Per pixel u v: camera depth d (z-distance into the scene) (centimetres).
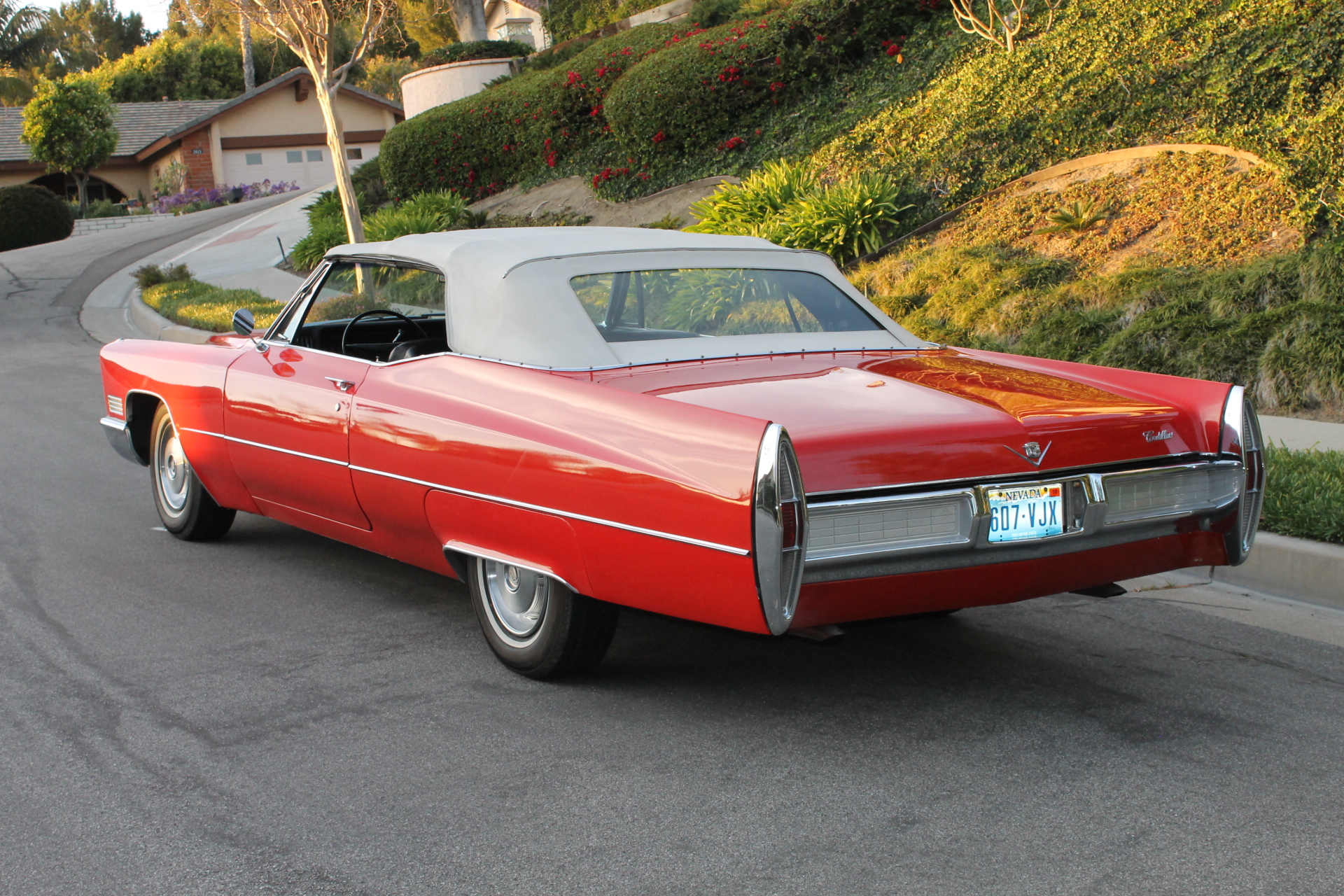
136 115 4634
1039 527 333
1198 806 300
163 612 467
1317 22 1111
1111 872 267
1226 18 1205
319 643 430
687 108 1662
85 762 328
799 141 1540
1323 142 986
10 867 272
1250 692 383
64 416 948
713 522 304
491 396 376
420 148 2142
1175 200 1044
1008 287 998
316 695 379
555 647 373
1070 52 1320
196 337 1385
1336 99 1037
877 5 1600
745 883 263
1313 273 838
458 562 405
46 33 6894
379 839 284
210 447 511
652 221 1584
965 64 1435
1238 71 1138
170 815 297
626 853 277
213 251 2394
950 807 299
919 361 420
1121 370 410
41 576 516
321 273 491
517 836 285
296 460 455
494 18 4475
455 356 403
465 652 421
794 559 300
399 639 435
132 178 4525
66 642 430
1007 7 1498
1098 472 346
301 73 4181
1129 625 456
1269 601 486
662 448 321
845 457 315
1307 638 439
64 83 3909
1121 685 389
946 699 375
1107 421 350
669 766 325
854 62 1630
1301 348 775
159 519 623
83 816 297
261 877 267
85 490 689
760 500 296
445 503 386
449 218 1855
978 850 277
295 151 4322
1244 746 338
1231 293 860
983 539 325
